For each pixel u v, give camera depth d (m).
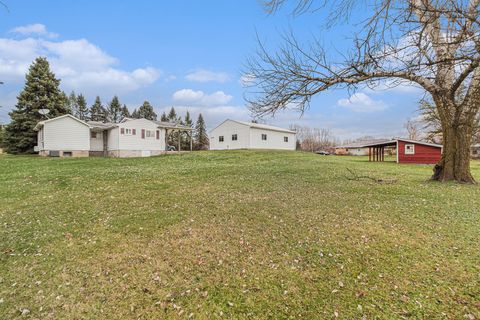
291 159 19.70
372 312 2.42
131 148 25.73
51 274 3.21
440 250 3.62
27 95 26.77
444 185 7.96
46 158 19.91
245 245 3.96
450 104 8.12
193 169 13.08
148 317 2.46
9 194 7.50
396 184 8.38
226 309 2.54
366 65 5.87
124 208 6.04
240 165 15.28
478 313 2.36
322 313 2.44
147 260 3.55
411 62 4.85
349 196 6.81
